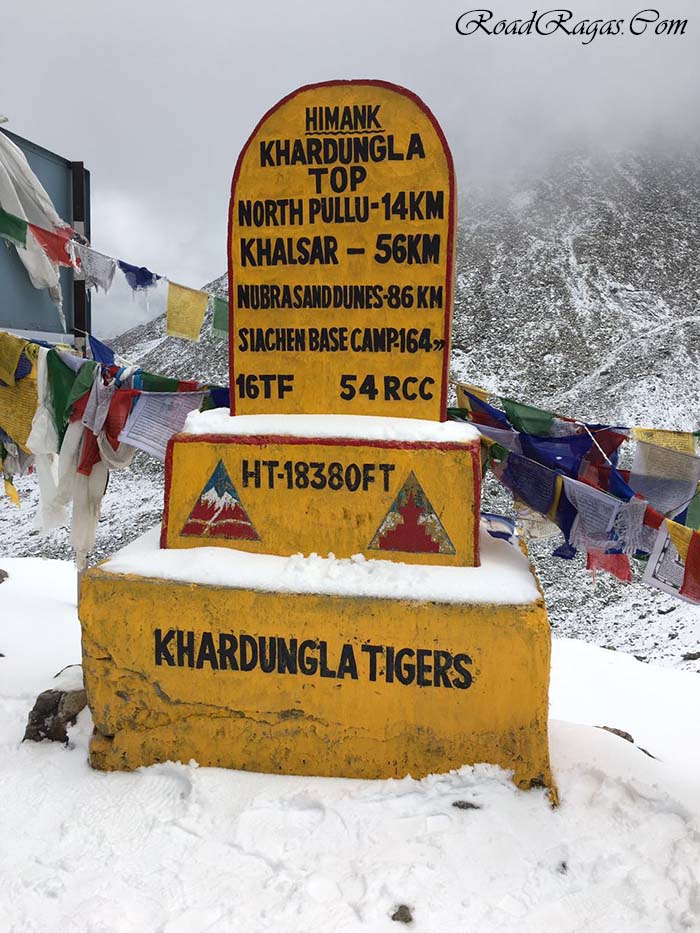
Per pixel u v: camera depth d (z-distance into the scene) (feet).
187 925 9.28
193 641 12.23
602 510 14.26
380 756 12.02
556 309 216.54
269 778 12.15
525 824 11.02
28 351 15.49
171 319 18.80
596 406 159.53
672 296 227.20
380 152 12.62
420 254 12.81
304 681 12.05
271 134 12.85
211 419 13.37
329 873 10.16
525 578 12.32
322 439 12.58
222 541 13.06
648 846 10.69
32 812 11.57
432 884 9.94
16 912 9.52
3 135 18.60
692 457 15.03
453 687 11.66
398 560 12.57
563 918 9.49
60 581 31.60
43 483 17.33
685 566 13.91
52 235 17.93
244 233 13.25
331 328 13.29
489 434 15.25
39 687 17.06
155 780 12.30
